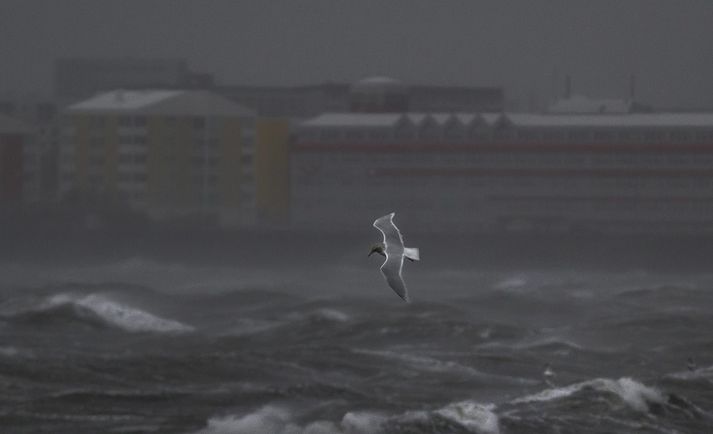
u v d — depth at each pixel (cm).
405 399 9888
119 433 8694
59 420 9019
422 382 10588
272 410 9369
